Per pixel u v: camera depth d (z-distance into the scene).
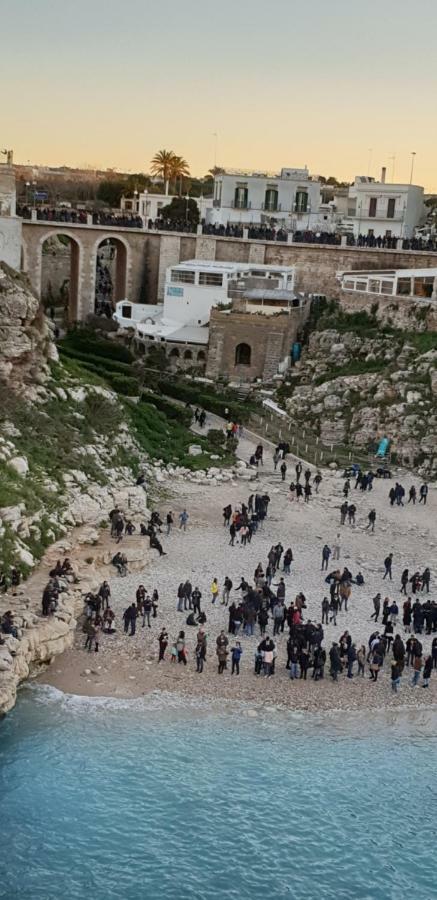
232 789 40.00
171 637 50.16
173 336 100.88
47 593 47.97
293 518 70.06
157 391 94.12
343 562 62.56
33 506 57.28
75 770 40.19
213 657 48.91
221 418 90.69
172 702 44.91
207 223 126.25
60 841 36.81
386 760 42.53
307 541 65.75
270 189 127.56
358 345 98.94
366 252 108.94
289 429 89.69
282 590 53.31
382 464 84.62
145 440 80.12
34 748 41.09
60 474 64.69
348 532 68.25
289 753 42.41
